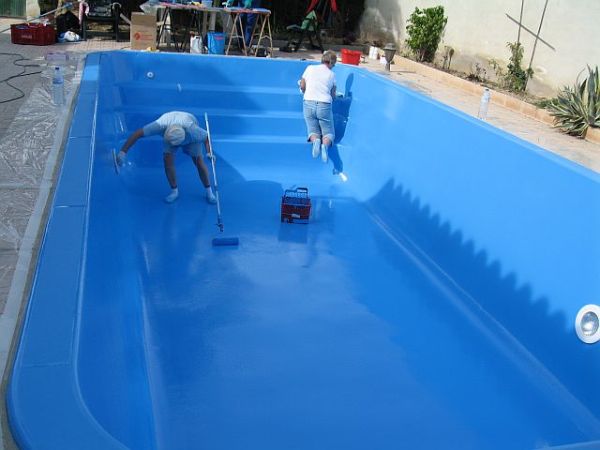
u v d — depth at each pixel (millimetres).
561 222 3887
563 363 3709
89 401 1941
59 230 2857
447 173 5223
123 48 9195
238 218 5848
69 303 2244
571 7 7738
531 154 4188
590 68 7430
